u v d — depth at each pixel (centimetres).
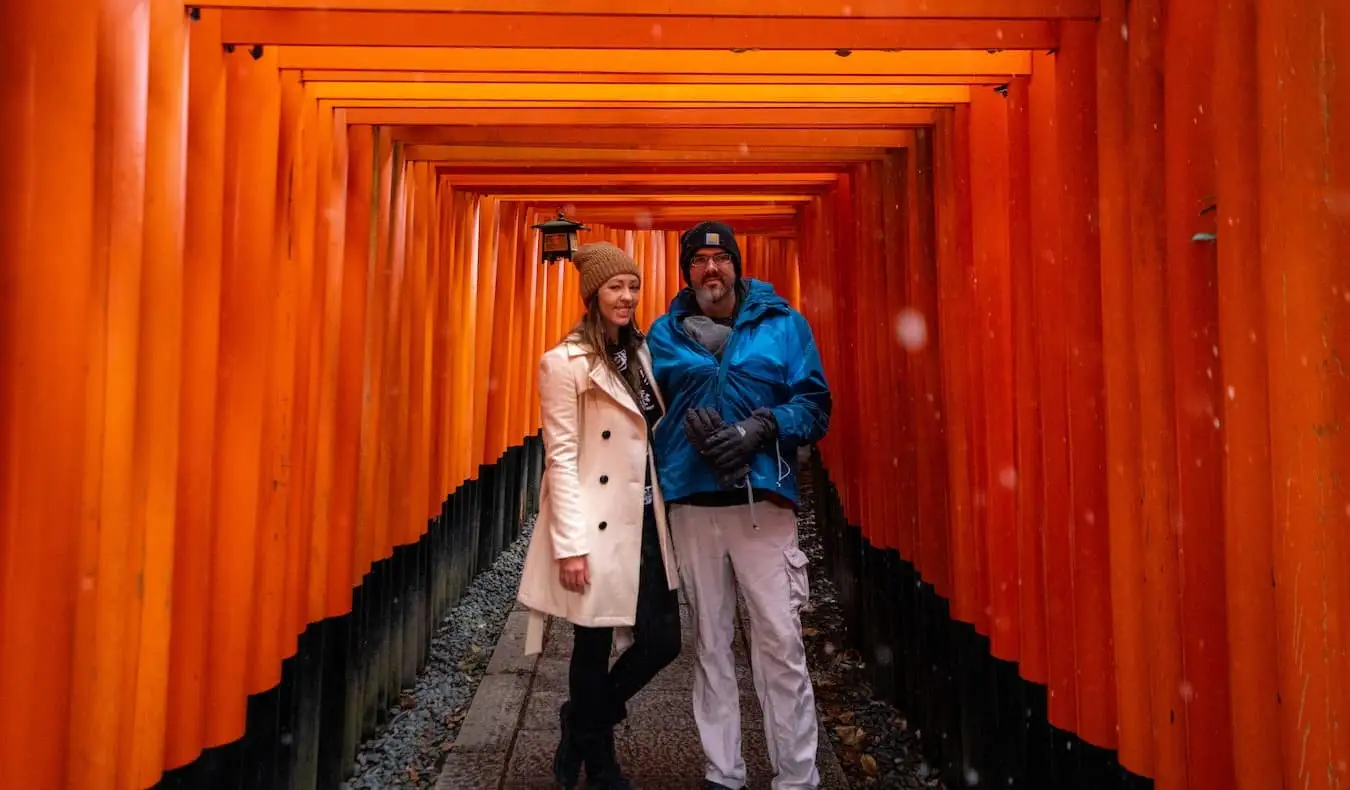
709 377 251
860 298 388
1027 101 229
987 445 249
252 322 215
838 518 487
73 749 146
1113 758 190
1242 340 137
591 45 200
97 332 146
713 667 253
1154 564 165
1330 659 121
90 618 147
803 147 347
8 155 134
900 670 355
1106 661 192
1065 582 207
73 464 138
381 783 303
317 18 198
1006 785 246
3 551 133
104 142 149
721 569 253
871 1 194
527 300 636
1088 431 194
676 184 448
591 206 597
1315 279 121
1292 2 123
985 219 250
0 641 133
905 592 340
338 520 294
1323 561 121
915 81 235
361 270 301
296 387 254
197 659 190
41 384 135
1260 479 136
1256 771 136
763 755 307
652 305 830
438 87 270
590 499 241
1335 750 120
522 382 646
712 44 199
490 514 562
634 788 272
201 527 192
